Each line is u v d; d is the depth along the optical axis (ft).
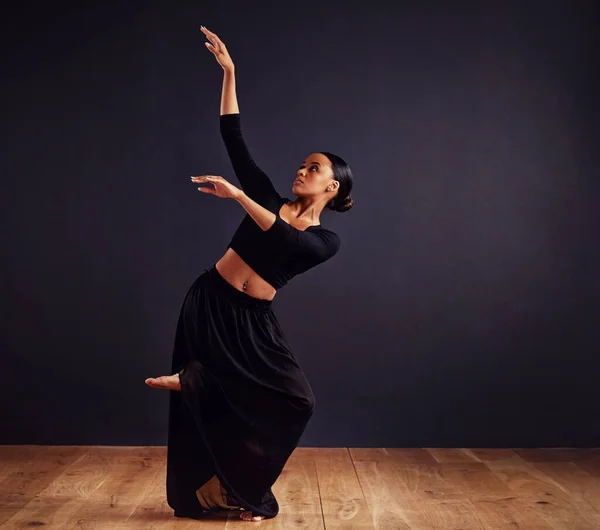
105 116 14.29
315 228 9.91
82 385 14.23
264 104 14.39
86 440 14.21
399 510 10.23
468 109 14.49
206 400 9.61
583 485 11.61
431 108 14.48
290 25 14.44
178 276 14.32
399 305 14.43
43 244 14.24
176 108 14.34
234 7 14.42
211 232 14.33
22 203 14.24
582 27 14.47
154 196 14.32
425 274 14.47
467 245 14.48
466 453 13.91
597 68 14.47
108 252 14.28
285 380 9.68
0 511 10.02
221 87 14.37
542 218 14.49
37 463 12.76
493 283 14.47
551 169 14.49
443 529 9.41
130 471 12.26
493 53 14.49
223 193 8.80
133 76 14.33
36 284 14.24
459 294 14.48
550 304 14.49
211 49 10.06
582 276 14.48
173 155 14.34
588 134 14.48
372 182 14.44
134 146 14.30
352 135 14.44
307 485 11.59
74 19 14.29
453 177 14.48
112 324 14.25
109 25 14.32
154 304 14.29
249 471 9.64
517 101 14.49
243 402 9.64
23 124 14.24
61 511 10.03
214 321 9.72
